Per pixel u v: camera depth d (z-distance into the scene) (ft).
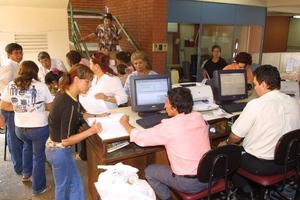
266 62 23.35
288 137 6.13
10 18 12.14
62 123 5.79
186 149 5.62
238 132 6.65
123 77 11.38
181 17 17.06
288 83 9.62
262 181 6.48
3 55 12.30
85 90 5.93
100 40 16.98
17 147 9.41
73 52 10.63
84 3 23.50
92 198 7.69
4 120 9.12
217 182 6.17
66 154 6.24
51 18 13.04
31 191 8.68
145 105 7.41
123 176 5.53
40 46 13.12
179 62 18.03
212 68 14.39
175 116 5.84
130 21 19.07
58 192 6.44
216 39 19.43
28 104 7.39
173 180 5.90
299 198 8.06
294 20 35.63
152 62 16.57
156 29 16.16
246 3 20.07
